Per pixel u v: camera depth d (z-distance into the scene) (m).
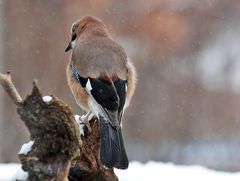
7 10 19.16
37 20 19.23
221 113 19.11
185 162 17.95
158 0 19.48
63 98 18.17
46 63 18.73
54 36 19.12
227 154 18.38
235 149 18.55
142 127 18.20
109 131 8.17
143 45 19.38
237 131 18.97
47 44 19.00
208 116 18.92
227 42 20.67
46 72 18.61
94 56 8.81
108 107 8.34
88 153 7.93
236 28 20.72
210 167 18.09
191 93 19.11
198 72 19.52
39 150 7.32
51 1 19.34
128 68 8.95
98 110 8.39
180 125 18.52
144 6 19.48
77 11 19.38
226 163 18.22
